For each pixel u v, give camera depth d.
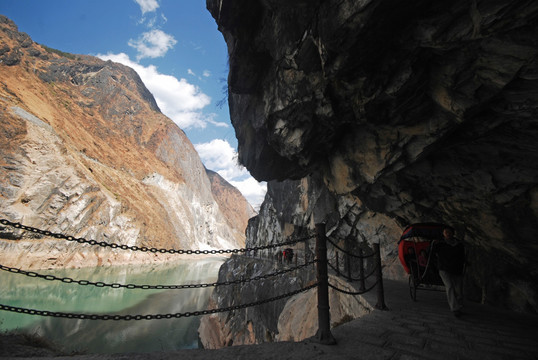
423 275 6.08
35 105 66.25
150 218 75.88
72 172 54.72
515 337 3.79
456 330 4.09
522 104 5.21
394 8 4.98
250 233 43.91
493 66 4.98
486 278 8.77
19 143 48.88
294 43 7.57
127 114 110.81
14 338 5.86
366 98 7.25
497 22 4.25
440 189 8.62
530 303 7.46
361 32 5.53
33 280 36.75
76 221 51.19
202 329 28.44
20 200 44.69
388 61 6.12
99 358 2.64
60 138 61.38
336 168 11.75
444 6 4.76
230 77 11.30
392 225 14.48
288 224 28.52
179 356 2.76
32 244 42.97
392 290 8.66
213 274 64.25
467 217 8.54
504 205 7.17
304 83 8.65
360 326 4.21
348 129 10.02
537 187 6.41
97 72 112.00
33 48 93.69
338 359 2.83
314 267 15.77
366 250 16.38
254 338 21.33
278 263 22.86
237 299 26.58
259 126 12.62
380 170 9.14
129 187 80.44
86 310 28.67
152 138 113.81
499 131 6.15
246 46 9.80
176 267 68.25
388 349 3.20
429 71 6.06
